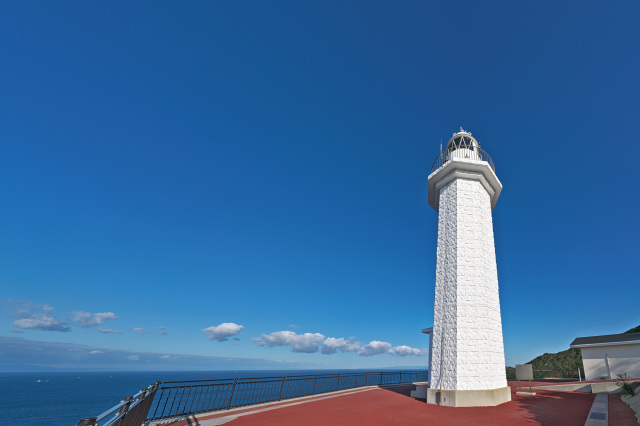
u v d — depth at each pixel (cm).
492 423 1114
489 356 1688
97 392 14775
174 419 1124
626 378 2519
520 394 2000
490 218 2117
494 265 2017
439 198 2141
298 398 1836
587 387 2172
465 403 1514
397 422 1136
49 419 7362
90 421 419
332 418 1197
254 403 1534
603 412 1273
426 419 1195
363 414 1289
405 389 2561
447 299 1831
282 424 1079
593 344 3073
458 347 1664
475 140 2283
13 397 12256
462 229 1902
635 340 2855
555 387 2375
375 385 2889
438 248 2022
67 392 14812
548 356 5022
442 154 2289
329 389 2275
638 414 1149
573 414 1246
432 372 1789
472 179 2036
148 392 923
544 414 1263
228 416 1228
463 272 1816
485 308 1756
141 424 955
